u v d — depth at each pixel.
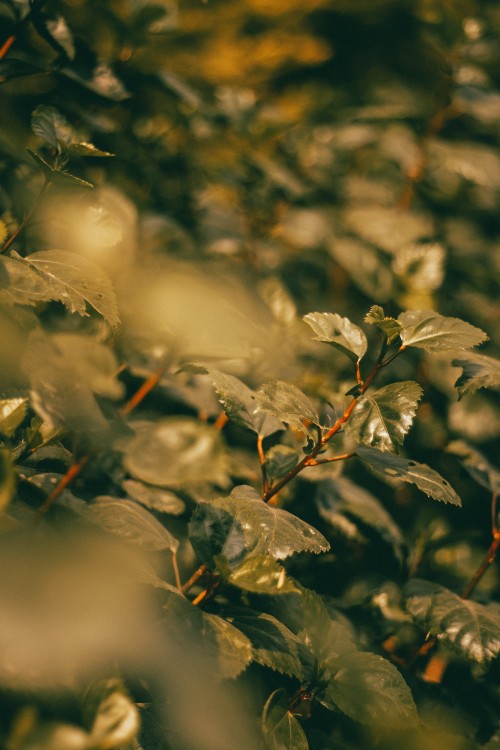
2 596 0.64
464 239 1.40
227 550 0.75
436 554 0.95
